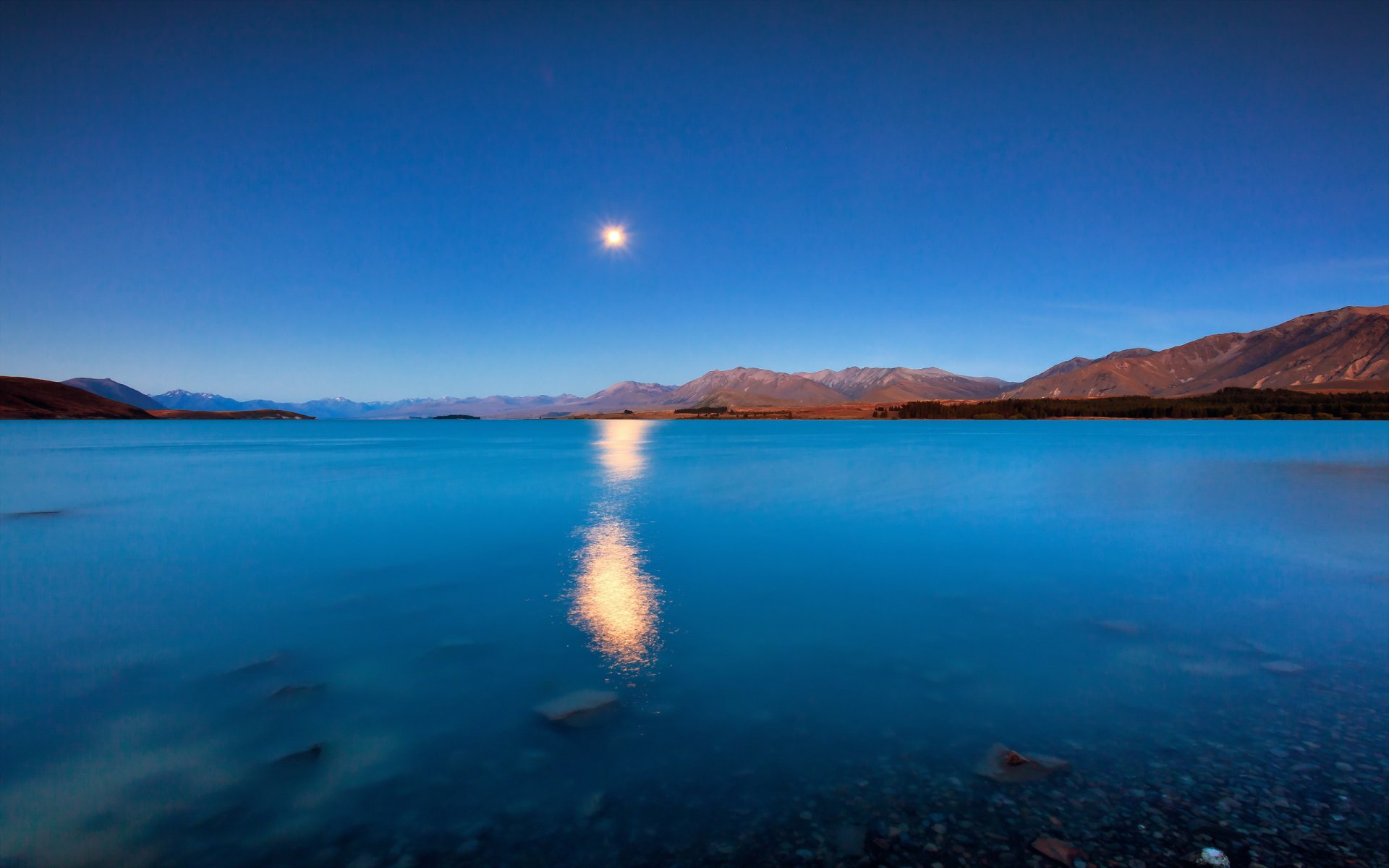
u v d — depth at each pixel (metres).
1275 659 9.70
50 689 9.15
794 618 12.07
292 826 5.91
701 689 8.87
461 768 6.89
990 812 5.87
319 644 10.91
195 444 90.19
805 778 6.55
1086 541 19.05
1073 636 10.89
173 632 11.52
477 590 14.29
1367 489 30.75
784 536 20.25
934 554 17.47
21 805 6.28
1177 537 19.47
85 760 7.16
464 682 9.22
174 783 6.69
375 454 66.75
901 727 7.64
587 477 39.75
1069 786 6.26
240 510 26.41
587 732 7.66
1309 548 17.92
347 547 18.94
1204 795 6.03
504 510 26.08
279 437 121.00
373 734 7.69
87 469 47.47
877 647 10.43
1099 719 7.75
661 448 72.94
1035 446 68.88
